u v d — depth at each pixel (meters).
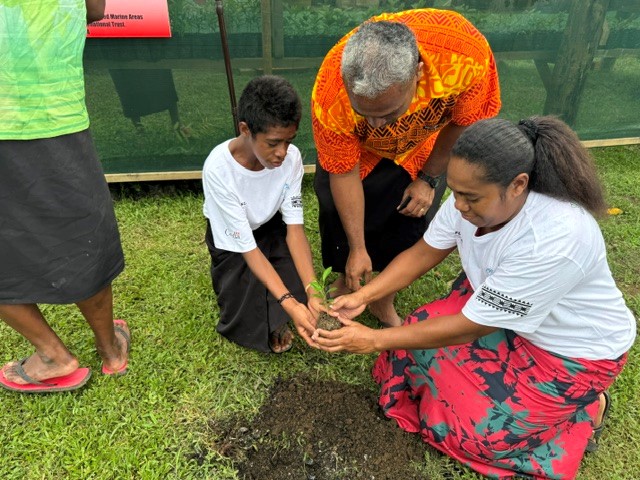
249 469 2.12
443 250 2.14
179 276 3.19
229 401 2.42
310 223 3.74
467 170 1.50
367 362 2.63
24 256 1.95
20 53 1.66
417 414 2.31
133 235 3.54
